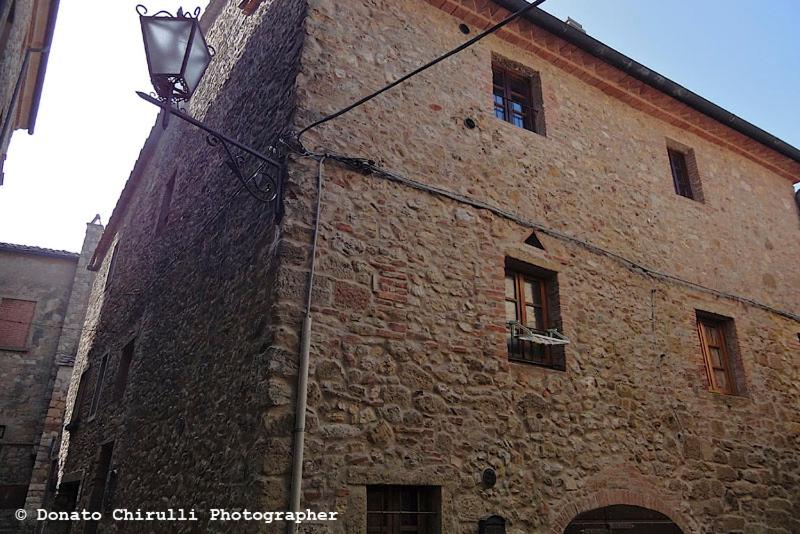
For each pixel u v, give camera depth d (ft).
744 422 21.39
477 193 18.25
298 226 14.37
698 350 21.57
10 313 50.75
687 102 25.18
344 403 13.42
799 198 29.60
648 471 18.08
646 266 21.65
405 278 15.60
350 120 16.49
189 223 22.72
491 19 21.11
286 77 16.89
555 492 15.93
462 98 19.43
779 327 24.99
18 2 15.47
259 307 14.23
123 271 33.47
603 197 21.72
